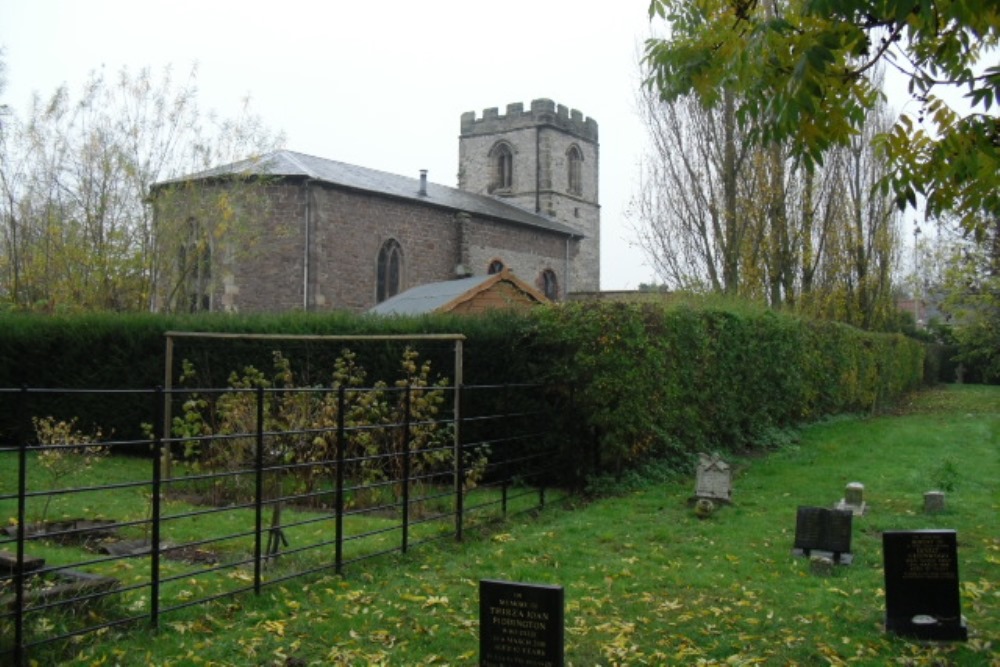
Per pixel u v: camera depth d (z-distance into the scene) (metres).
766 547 9.70
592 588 8.06
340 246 36.59
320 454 11.82
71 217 27.75
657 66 7.34
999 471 15.23
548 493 13.23
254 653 6.24
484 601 5.31
